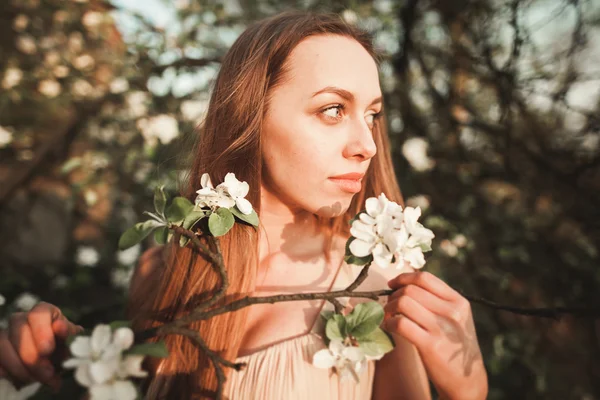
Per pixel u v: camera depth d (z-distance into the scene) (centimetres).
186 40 233
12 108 275
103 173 246
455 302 86
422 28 275
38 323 76
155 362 101
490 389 223
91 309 225
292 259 104
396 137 245
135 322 107
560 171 220
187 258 101
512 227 229
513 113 236
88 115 257
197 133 137
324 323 88
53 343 75
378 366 100
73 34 286
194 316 73
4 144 264
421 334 82
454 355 82
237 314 95
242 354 94
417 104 273
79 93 271
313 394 87
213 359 72
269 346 92
